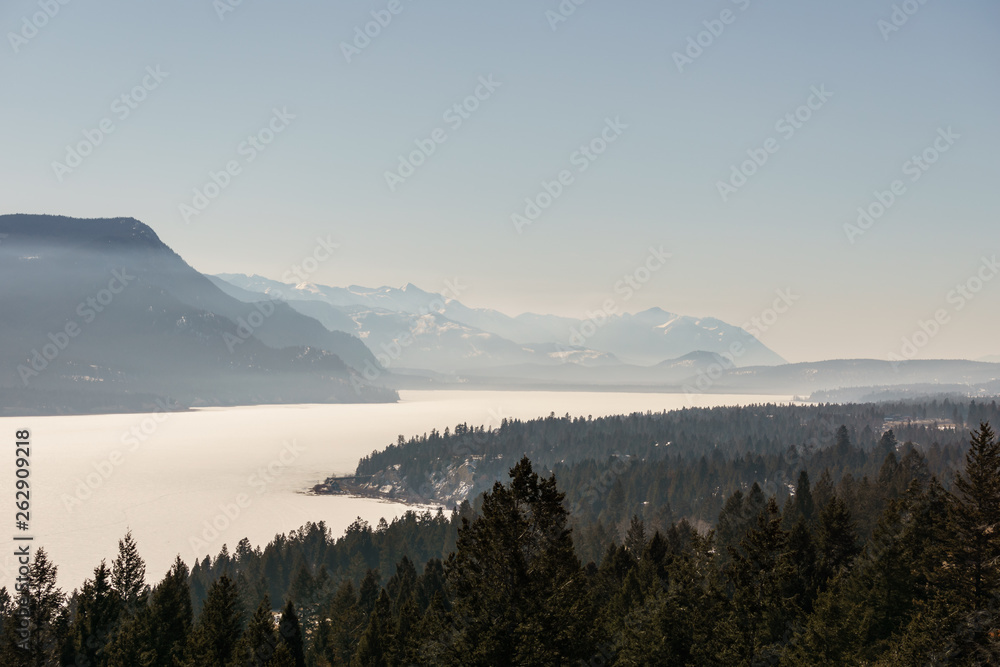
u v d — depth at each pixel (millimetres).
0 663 68750
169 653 69250
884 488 123312
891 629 54656
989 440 53656
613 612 68188
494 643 38750
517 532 41000
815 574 66625
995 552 51500
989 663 43938
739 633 50688
